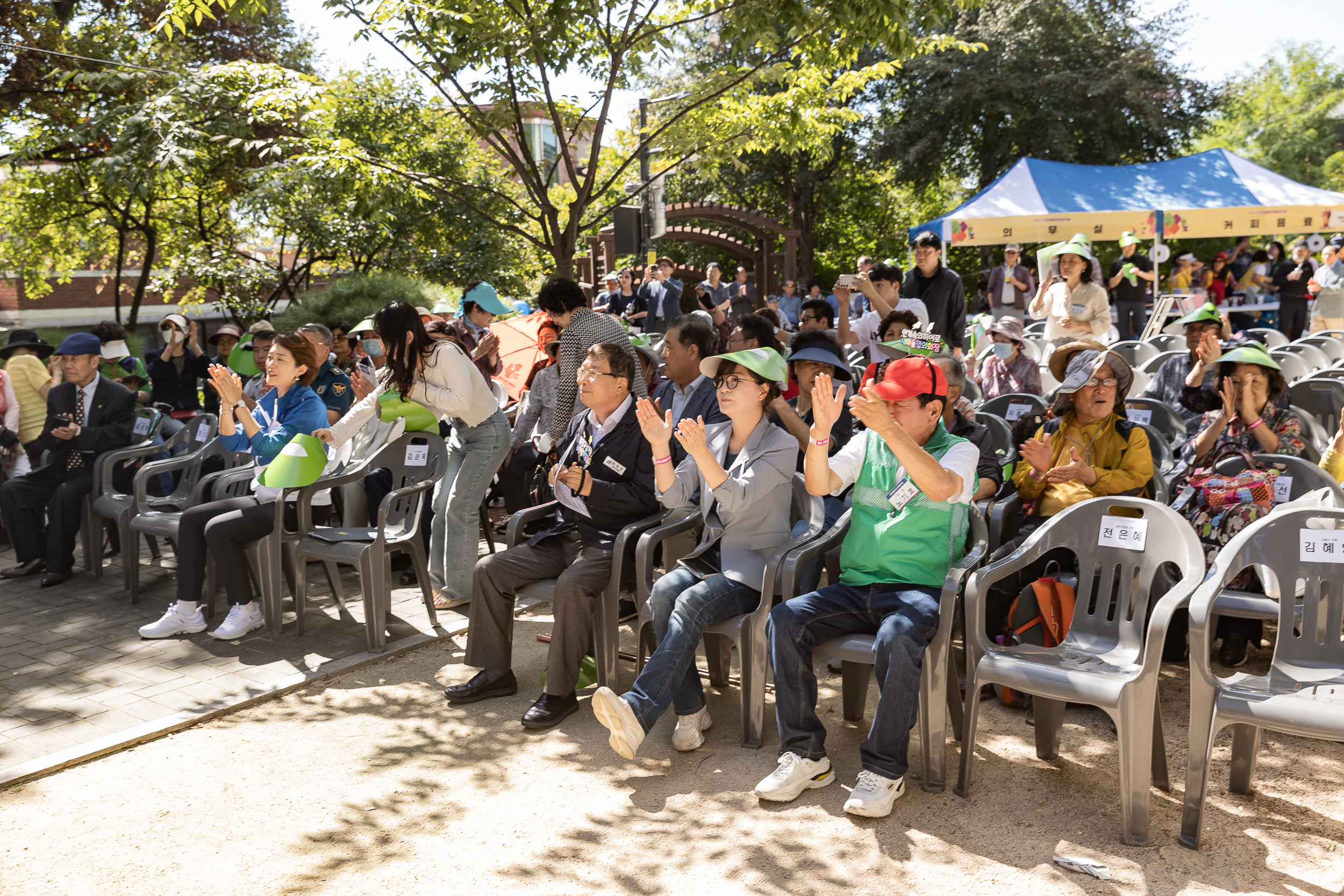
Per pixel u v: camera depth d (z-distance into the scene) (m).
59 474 6.57
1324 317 13.82
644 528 4.27
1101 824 3.15
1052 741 3.59
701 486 4.26
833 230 30.62
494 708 4.32
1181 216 14.01
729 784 3.57
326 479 5.36
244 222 17.02
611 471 4.32
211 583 5.53
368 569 4.96
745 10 7.62
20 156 12.98
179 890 3.00
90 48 13.21
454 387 5.38
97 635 5.39
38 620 5.68
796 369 5.06
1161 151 25.47
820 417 3.59
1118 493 4.27
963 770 3.37
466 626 5.38
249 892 2.98
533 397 6.38
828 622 3.54
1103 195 14.57
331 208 14.62
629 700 3.59
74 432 6.37
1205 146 42.19
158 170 10.48
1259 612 3.70
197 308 24.84
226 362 8.80
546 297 5.79
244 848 3.23
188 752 3.97
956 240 14.45
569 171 8.95
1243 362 4.37
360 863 3.12
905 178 26.23
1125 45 24.56
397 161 15.89
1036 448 4.18
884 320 6.15
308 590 6.18
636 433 4.33
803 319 6.32
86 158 13.60
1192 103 25.41
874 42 8.11
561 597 4.08
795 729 3.50
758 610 3.76
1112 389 4.25
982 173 25.72
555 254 9.10
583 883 2.98
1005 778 3.50
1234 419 4.50
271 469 5.15
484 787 3.61
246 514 5.23
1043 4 23.86
